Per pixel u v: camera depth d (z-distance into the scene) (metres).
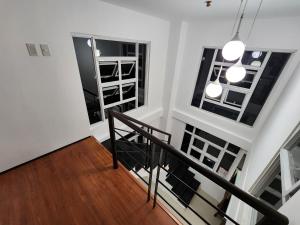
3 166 1.91
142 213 1.53
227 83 3.51
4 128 1.79
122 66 3.17
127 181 1.86
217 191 4.48
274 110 2.66
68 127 2.39
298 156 1.38
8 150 1.89
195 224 3.89
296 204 0.84
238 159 3.93
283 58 2.74
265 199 1.60
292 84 2.18
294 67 2.53
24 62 1.73
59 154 2.28
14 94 1.76
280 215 0.66
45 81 1.96
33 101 1.93
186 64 3.94
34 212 1.52
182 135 4.92
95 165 2.10
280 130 1.75
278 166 1.52
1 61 1.59
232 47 1.29
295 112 1.51
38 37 1.76
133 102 3.96
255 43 2.82
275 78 2.89
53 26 1.84
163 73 4.13
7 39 1.57
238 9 2.23
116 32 2.60
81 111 2.47
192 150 5.16
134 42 3.11
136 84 3.61
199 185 4.79
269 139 2.08
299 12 2.08
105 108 3.10
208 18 2.97
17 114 1.84
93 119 3.27
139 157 3.82
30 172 1.96
